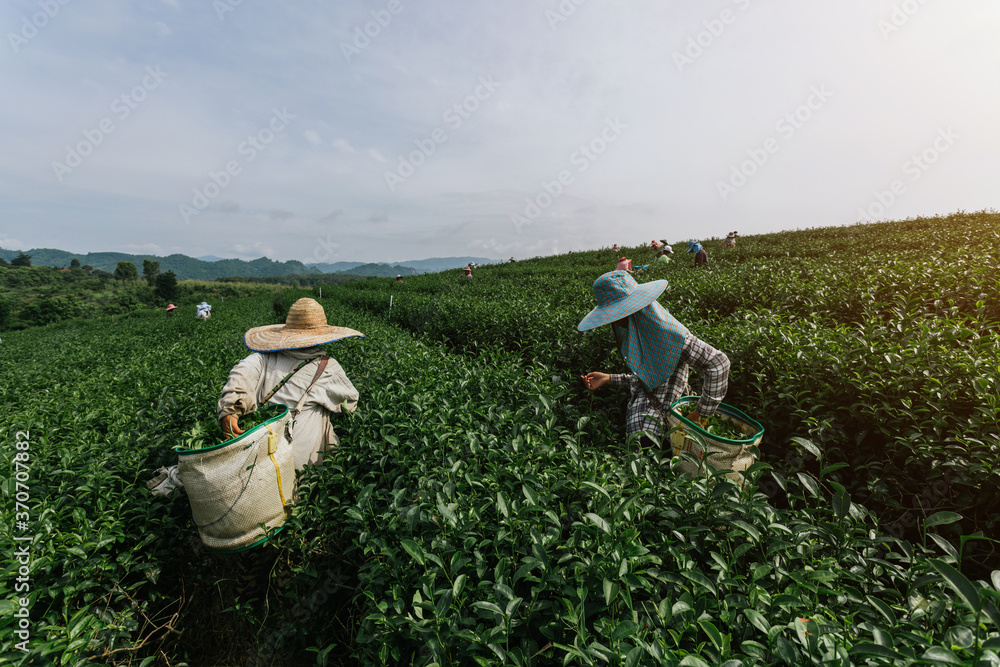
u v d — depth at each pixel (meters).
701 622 1.49
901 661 1.29
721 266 13.93
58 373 8.45
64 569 2.43
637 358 3.27
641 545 1.85
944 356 3.39
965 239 10.99
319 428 3.23
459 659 1.65
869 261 8.42
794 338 4.30
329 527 2.85
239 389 2.96
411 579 2.06
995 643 1.16
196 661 2.79
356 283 37.66
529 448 2.83
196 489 2.48
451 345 8.69
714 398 3.04
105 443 3.58
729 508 2.14
